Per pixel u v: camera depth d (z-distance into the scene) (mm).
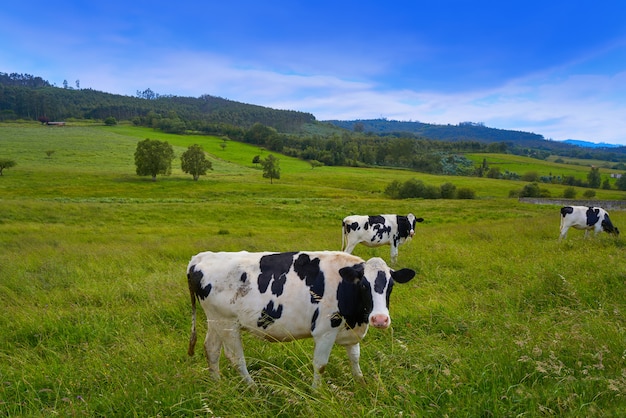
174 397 4398
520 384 4000
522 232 17594
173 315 7691
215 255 5406
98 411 4453
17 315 7699
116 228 29984
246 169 109312
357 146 185250
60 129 152375
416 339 5902
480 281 9133
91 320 7445
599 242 13102
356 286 4766
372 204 50000
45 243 20172
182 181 79000
